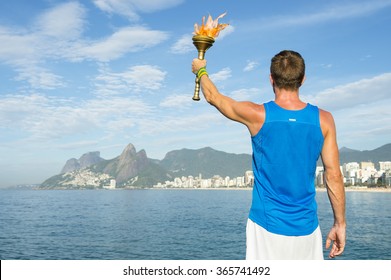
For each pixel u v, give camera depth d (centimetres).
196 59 316
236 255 2772
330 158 282
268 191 280
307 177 279
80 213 7944
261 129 276
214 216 6738
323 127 279
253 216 285
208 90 298
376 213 7388
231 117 287
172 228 4712
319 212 7600
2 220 6219
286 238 273
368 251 2998
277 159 275
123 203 12788
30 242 3572
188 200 14800
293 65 279
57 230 4616
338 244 297
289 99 283
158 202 13275
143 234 4128
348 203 11262
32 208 10156
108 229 4684
